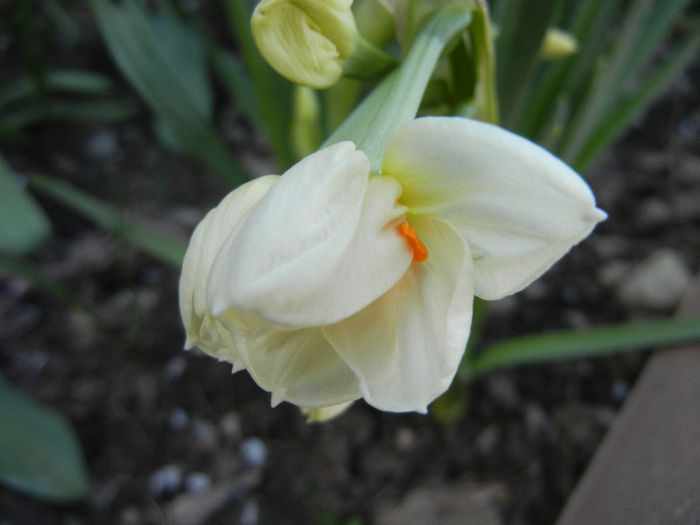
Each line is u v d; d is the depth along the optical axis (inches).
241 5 5.9
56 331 8.7
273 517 7.1
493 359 6.7
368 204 2.7
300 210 2.5
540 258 2.7
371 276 2.6
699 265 8.4
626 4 10.9
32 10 12.3
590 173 9.9
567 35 6.6
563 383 7.6
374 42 4.6
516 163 2.5
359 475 7.2
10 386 6.9
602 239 9.0
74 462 6.8
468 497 6.8
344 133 3.3
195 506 7.2
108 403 8.0
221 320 2.6
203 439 7.7
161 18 10.3
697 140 10.2
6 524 7.0
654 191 9.5
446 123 2.6
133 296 8.6
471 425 7.4
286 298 2.4
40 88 10.3
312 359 3.0
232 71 8.2
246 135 11.0
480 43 4.1
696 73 11.2
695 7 11.4
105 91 11.4
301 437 7.6
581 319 8.2
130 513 7.2
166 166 10.6
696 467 4.6
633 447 5.4
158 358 8.4
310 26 3.8
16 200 7.5
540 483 6.9
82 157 10.7
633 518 4.7
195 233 2.9
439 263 2.9
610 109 7.3
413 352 2.9
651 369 6.4
